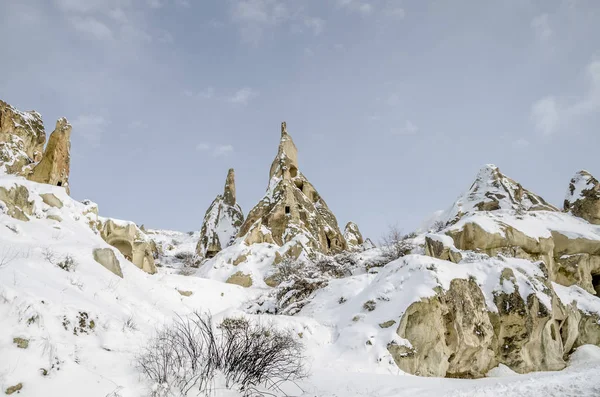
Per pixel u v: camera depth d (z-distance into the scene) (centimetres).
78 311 787
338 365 1223
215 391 701
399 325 1327
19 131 3619
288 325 1386
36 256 1124
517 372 1407
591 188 3008
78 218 1952
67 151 3303
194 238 7575
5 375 543
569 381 925
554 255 2584
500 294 1514
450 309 1391
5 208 1459
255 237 4097
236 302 2658
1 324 616
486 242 2348
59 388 578
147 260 2775
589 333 1830
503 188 3494
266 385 794
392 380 1020
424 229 4128
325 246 4728
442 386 954
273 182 5231
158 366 685
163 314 1284
